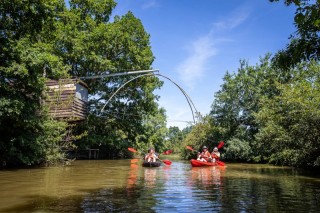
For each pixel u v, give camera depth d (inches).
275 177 531.2
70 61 1190.9
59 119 868.0
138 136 1483.8
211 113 1305.4
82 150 1291.8
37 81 619.2
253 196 327.0
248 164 978.7
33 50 602.9
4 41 572.7
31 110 646.5
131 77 1277.1
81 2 1250.6
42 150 701.9
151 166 805.2
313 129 580.7
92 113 1288.1
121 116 1349.7
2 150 645.3
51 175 535.8
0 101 543.8
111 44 1183.6
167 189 378.0
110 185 412.8
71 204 276.4
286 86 687.7
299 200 303.3
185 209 261.6
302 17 185.8
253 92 1208.8
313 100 585.9
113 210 254.1
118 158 1395.2
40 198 305.9
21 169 644.7
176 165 906.1
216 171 668.7
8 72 563.2
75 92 917.2
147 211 252.5
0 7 602.9
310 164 671.1
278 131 705.6
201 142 1398.9
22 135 656.4
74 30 1152.2
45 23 693.9
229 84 1241.4
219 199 308.5
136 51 1232.8
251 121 1163.3
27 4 616.7
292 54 279.9
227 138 1240.2
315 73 779.4
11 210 251.0
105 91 1322.6
